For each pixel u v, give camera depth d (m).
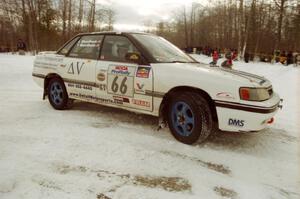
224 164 3.54
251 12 30.58
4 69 13.36
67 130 4.48
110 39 5.00
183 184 3.02
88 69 5.09
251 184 3.10
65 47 5.76
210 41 51.53
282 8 30.16
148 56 4.45
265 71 17.16
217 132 4.61
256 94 3.68
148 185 2.96
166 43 5.26
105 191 2.82
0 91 7.95
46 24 36.50
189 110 3.98
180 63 4.50
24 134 4.27
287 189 3.04
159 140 4.18
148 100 4.38
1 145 3.85
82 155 3.59
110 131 4.49
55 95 5.78
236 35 39.19
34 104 6.29
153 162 3.47
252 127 3.65
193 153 3.79
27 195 2.74
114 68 4.72
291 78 13.14
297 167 3.54
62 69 5.53
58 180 3.00
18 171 3.15
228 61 13.32
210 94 3.83
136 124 4.89
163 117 4.37
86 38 5.39
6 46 38.09
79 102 6.38
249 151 3.96
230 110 3.72
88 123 4.87
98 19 31.64
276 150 4.05
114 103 4.84
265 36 39.09
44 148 3.77
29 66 15.16
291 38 37.44
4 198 2.69
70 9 30.88
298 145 4.27
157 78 4.23
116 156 3.59
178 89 4.16
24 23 34.66
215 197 2.81
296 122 5.48
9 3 31.86
